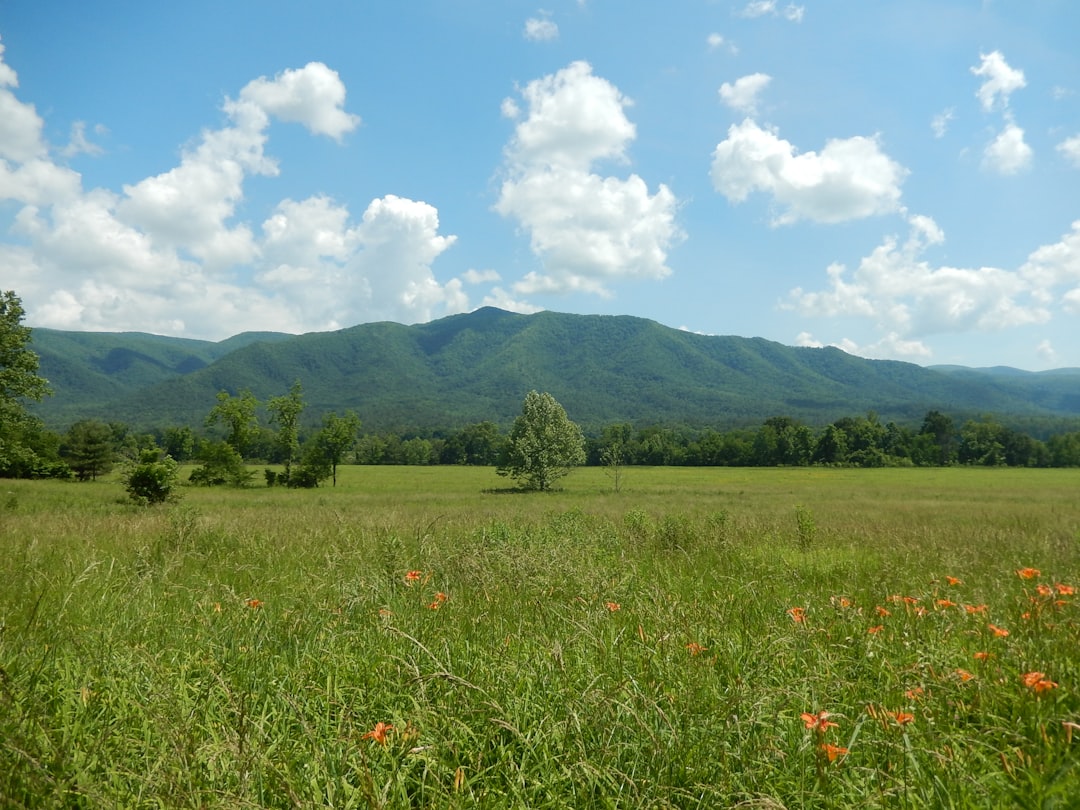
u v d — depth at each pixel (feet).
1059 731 10.35
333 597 21.39
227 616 18.33
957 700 12.07
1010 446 418.51
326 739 10.73
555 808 9.34
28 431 112.16
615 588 22.40
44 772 8.88
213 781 9.24
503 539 37.63
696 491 177.37
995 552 36.27
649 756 10.17
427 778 9.96
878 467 393.29
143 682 12.57
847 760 10.11
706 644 15.66
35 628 15.78
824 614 19.02
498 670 13.39
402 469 358.64
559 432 188.44
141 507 87.15
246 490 178.09
